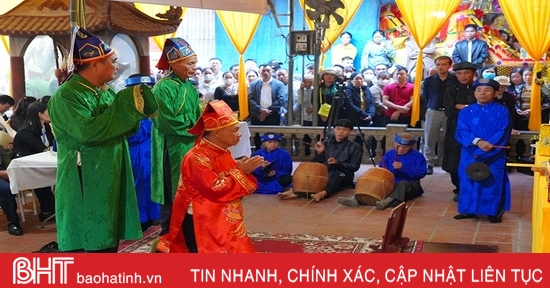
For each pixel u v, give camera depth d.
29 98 9.14
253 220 7.52
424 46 12.07
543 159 5.33
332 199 8.62
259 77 13.69
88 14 9.26
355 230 7.03
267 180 9.09
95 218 4.67
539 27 11.63
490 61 13.82
